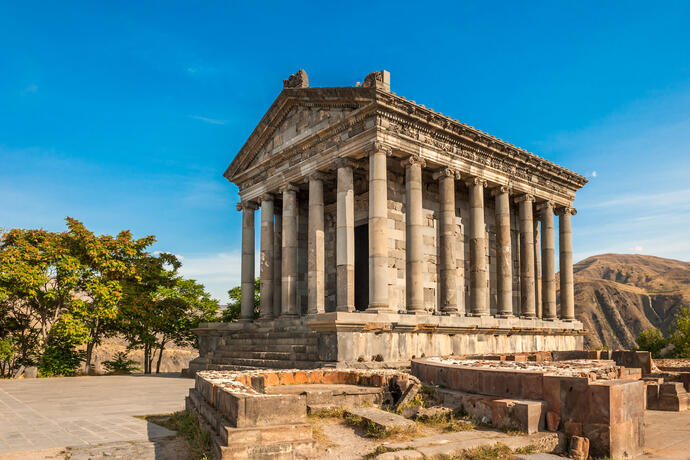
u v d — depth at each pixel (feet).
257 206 134.72
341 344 79.71
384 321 84.89
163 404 60.44
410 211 99.25
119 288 123.65
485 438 34.53
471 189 114.73
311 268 107.04
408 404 44.93
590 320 556.51
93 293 119.75
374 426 37.14
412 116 99.71
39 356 124.16
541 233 135.44
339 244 99.60
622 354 77.46
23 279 109.60
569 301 136.98
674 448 37.35
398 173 115.03
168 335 154.81
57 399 66.23
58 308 119.75
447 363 54.49
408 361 86.17
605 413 34.17
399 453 30.50
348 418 40.32
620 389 35.06
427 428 38.70
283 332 105.91
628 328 552.41
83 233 123.75
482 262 111.96
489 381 42.73
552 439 34.96
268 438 29.12
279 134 123.34
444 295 103.35
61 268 115.65
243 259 131.75
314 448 29.73
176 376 110.32
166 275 145.69
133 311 128.06
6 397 68.69
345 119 100.78
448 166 107.76
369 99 95.76
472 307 110.73
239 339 114.32
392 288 109.09
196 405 44.50
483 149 115.14
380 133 96.07
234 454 27.73
